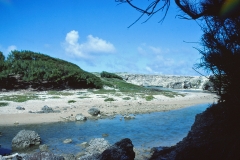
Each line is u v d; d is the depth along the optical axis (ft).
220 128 18.38
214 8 10.70
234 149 13.58
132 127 59.11
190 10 11.12
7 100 93.66
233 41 12.01
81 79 162.20
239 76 12.25
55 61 189.78
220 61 12.51
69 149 40.34
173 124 63.52
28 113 73.92
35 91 134.21
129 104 102.27
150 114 81.00
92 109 76.69
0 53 166.71
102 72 251.80
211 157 15.90
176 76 352.69
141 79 358.84
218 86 14.07
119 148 28.09
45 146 40.78
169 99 134.62
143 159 34.35
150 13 10.62
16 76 148.77
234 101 13.02
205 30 12.92
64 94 125.59
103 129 56.44
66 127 58.18
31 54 176.96
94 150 38.29
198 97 161.68
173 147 28.94
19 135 42.50
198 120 26.91
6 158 32.17
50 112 77.36
